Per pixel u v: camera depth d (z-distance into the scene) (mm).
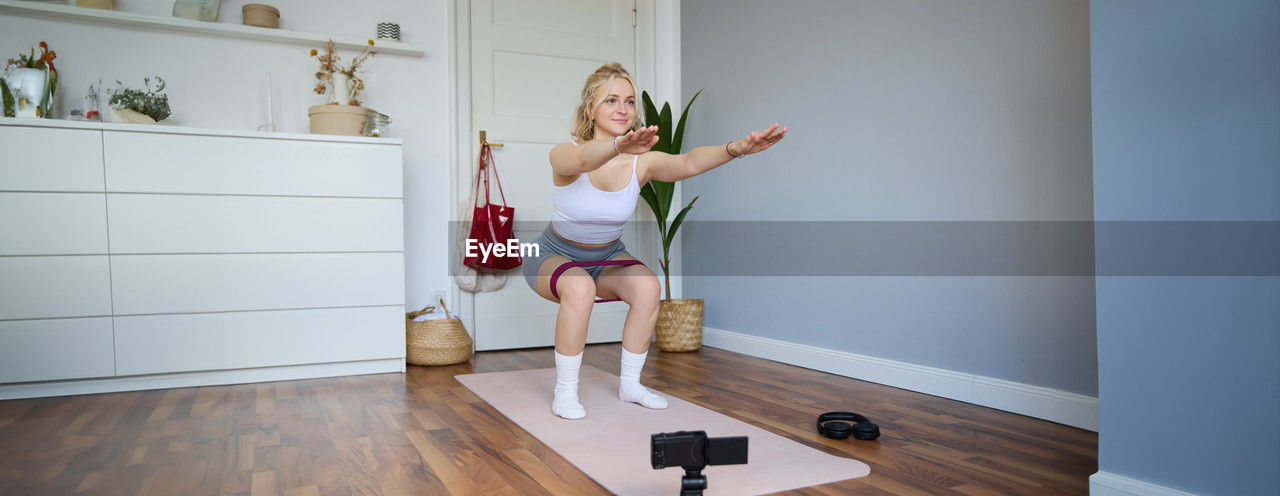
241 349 3047
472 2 3922
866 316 3014
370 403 2637
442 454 1966
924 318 2748
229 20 3463
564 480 1743
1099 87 1562
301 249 3139
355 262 3229
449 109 3848
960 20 2588
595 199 2268
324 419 2391
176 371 2959
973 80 2539
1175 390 1451
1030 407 2348
